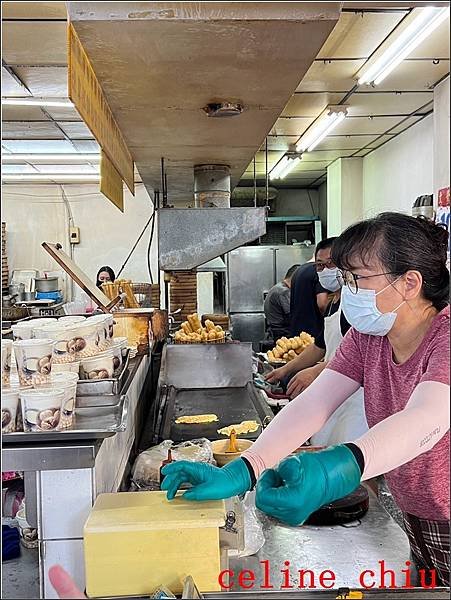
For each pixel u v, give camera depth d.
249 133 3.31
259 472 1.26
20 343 1.32
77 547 1.27
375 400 1.50
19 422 1.29
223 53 1.88
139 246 9.48
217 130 3.21
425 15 3.55
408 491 1.42
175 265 3.64
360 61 4.50
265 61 1.98
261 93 2.45
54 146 6.98
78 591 0.72
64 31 3.72
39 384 1.32
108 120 2.64
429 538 1.43
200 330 4.06
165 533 1.07
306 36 1.69
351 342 1.59
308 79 4.90
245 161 4.32
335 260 1.39
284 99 2.55
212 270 8.30
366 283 1.34
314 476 0.95
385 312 1.35
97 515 1.11
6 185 9.30
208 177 4.48
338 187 8.51
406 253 1.31
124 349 2.08
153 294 7.08
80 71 1.78
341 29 3.87
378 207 7.77
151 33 1.64
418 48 4.29
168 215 3.62
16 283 8.91
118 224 9.46
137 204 9.48
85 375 1.57
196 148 3.77
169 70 2.07
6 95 5.09
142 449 2.25
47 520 1.26
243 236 3.65
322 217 10.57
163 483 1.19
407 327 1.37
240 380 3.57
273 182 10.30
